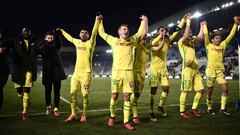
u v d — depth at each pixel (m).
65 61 56.47
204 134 5.38
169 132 5.55
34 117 7.24
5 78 7.04
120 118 6.96
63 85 21.22
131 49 6.09
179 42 7.20
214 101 9.85
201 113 7.51
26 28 7.07
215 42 7.39
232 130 5.65
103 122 6.52
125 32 5.99
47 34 7.61
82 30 6.57
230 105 8.81
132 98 6.34
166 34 6.57
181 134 5.40
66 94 13.93
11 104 9.86
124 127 5.95
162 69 6.89
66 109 8.61
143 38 6.24
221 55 7.42
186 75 7.01
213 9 32.09
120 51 6.02
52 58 7.57
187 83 6.98
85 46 6.52
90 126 6.11
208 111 7.55
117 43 6.07
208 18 34.56
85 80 6.48
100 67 53.94
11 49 7.45
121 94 12.48
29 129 5.92
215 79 7.43
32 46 7.10
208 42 7.45
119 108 8.55
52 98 11.81
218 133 5.44
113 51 6.17
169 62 38.84
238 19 7.42
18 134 5.53
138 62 6.41
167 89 7.02
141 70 6.44
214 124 6.19
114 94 6.12
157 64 6.87
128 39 6.09
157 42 6.66
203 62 31.41
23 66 6.94
